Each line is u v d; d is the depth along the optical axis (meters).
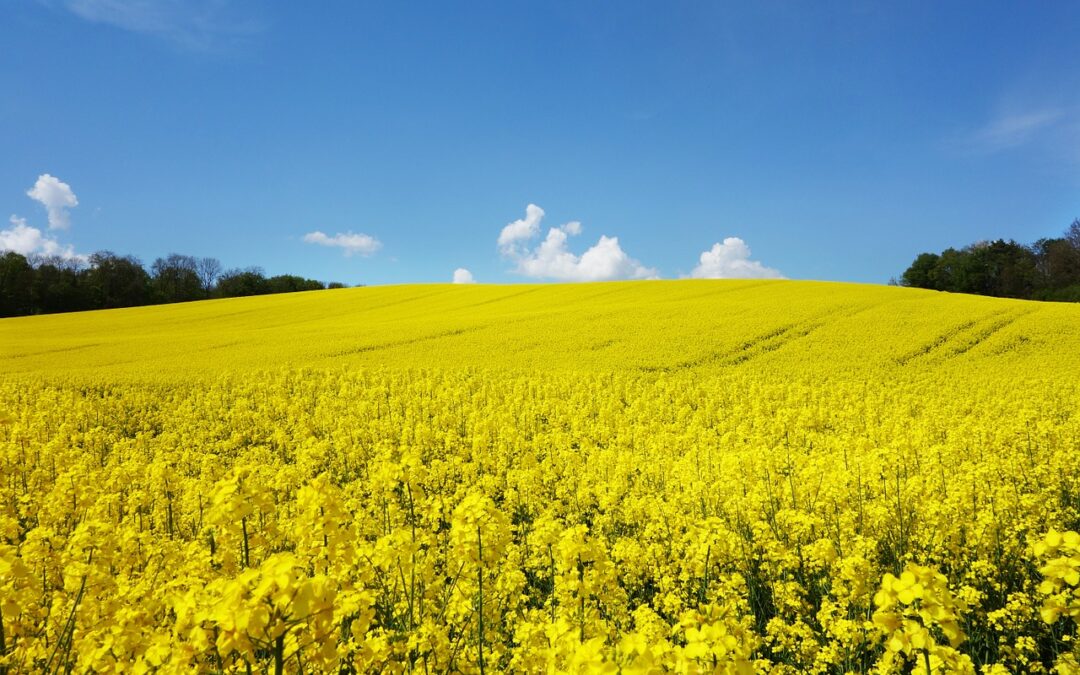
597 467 11.25
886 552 7.13
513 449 13.69
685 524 7.31
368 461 13.14
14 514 8.00
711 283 59.66
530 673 3.96
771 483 8.70
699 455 12.06
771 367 27.03
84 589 3.98
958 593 5.37
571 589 4.59
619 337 33.88
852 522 7.23
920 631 2.58
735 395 21.34
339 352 33.25
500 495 10.81
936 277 92.19
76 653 3.90
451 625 4.50
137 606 4.04
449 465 11.26
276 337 39.03
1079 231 80.44
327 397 21.89
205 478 8.60
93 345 37.50
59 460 10.10
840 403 19.38
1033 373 24.86
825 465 8.76
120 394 23.31
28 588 3.72
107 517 7.80
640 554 6.50
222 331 45.03
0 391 21.95
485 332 37.44
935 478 8.95
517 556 6.50
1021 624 5.31
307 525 3.79
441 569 5.48
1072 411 17.52
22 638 3.88
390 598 4.80
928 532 6.92
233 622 2.04
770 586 6.32
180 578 4.10
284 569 2.09
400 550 4.42
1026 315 35.84
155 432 18.47
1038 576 6.29
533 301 55.62
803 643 5.04
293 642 2.23
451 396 21.27
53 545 4.72
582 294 57.38
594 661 2.38
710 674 2.39
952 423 14.76
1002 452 10.96
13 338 43.31
